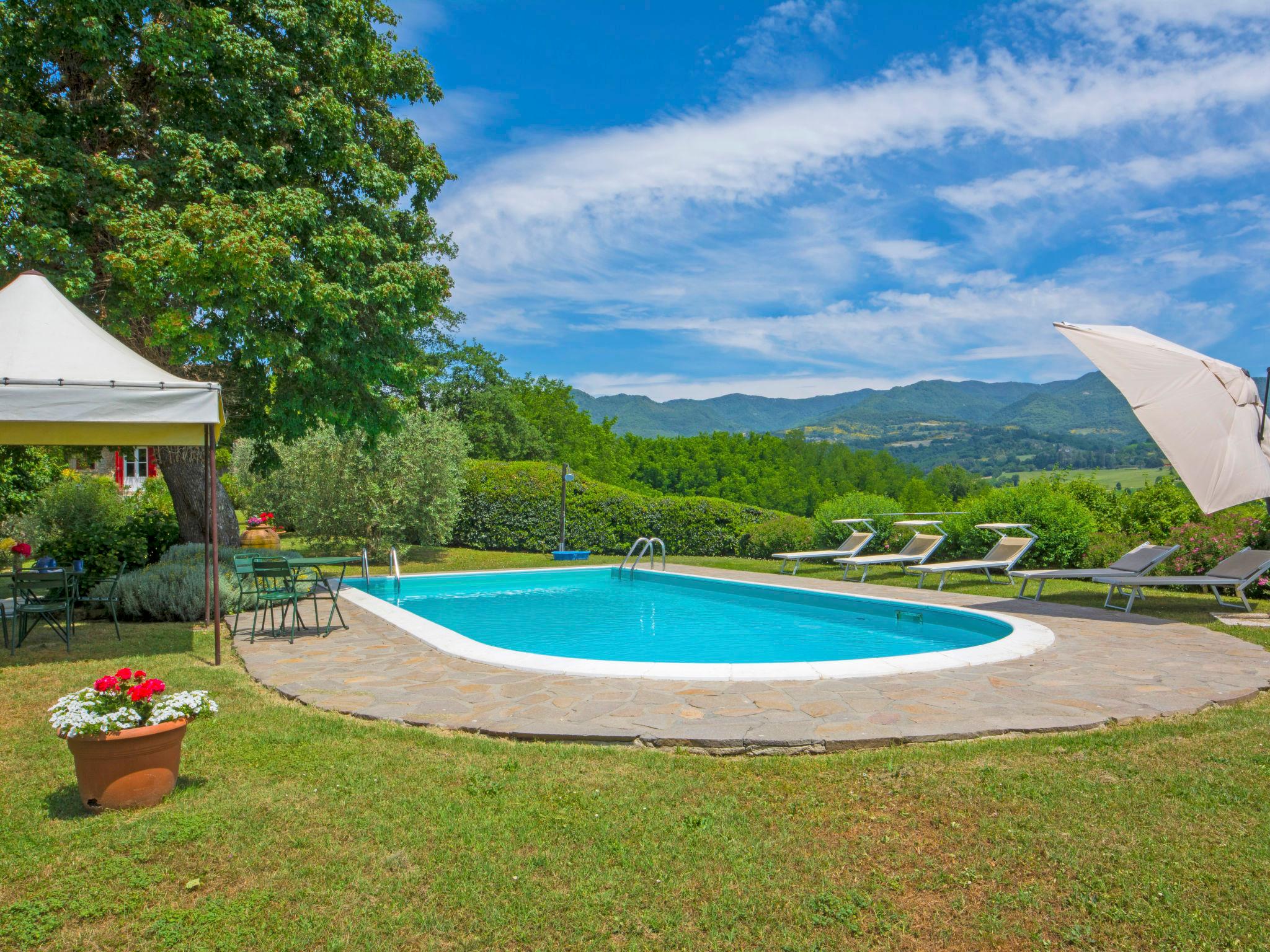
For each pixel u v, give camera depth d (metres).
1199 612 9.27
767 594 12.52
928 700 5.28
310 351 10.78
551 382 49.84
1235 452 8.08
